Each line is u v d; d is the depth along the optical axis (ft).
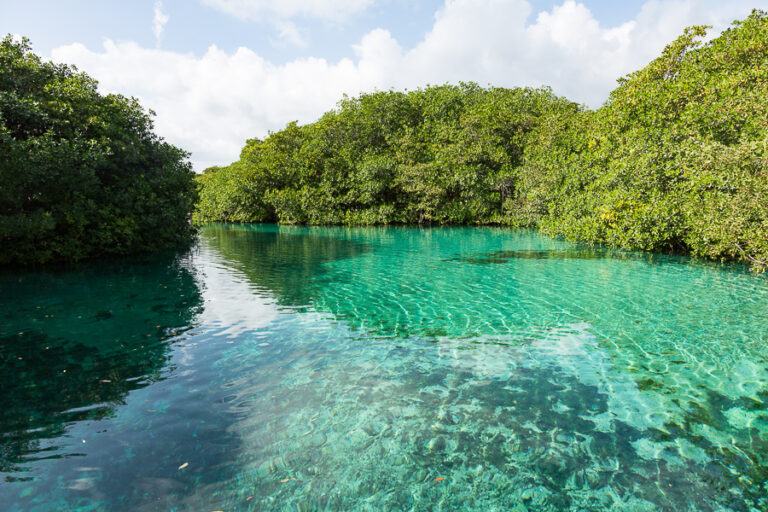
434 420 13.99
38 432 12.89
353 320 25.34
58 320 24.72
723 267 42.52
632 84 72.49
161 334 22.35
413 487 10.80
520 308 27.96
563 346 20.89
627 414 14.39
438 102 135.95
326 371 17.85
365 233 95.76
